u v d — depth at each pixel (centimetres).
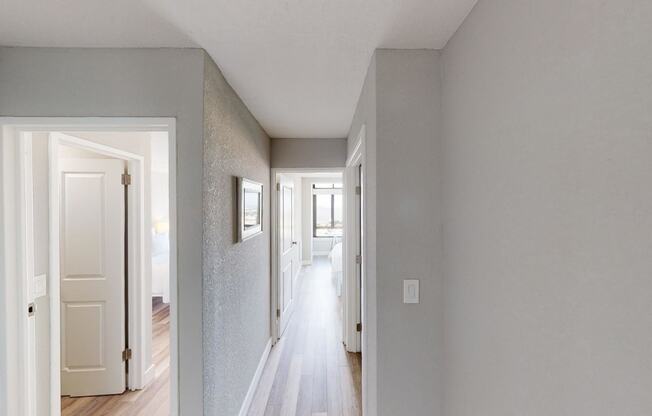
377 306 170
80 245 279
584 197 79
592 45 76
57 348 209
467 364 143
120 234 282
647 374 64
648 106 63
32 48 169
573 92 82
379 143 171
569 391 84
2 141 169
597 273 75
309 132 357
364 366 212
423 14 142
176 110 172
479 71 131
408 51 172
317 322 449
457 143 152
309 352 360
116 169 281
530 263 100
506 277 113
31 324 186
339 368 323
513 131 108
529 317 101
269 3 134
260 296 320
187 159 171
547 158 92
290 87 226
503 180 114
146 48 172
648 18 63
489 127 124
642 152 65
